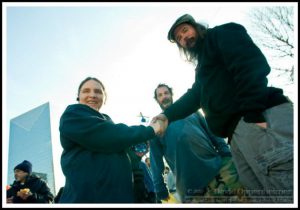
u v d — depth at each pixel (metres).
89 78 2.90
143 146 2.91
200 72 2.33
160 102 3.68
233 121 2.16
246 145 2.05
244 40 2.10
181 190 3.08
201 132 3.14
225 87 2.18
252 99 1.93
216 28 2.29
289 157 1.87
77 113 2.54
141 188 2.71
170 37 2.56
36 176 3.76
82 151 2.43
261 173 1.99
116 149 2.44
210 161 2.97
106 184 2.31
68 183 2.40
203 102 2.33
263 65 2.01
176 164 3.13
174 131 3.20
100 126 2.43
